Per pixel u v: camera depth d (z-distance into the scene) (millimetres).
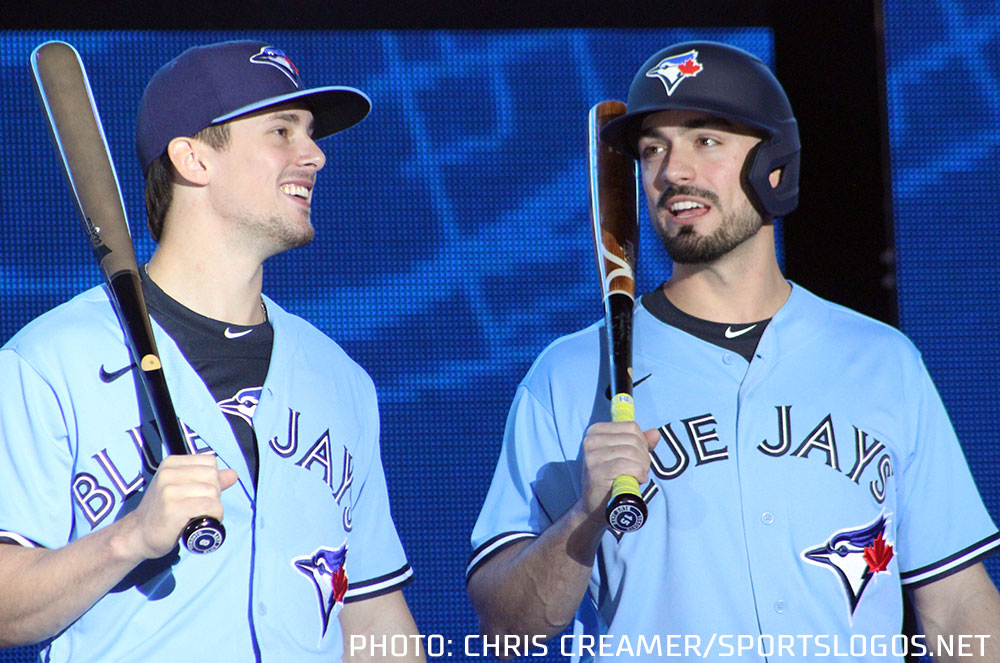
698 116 9031
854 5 13422
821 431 8953
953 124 13609
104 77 13078
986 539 9305
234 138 8555
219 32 13305
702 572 8633
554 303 13422
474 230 13438
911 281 13500
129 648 7816
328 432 8781
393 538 9383
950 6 13680
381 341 13266
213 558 8047
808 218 13516
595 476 8031
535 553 8578
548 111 13602
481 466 13195
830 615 8641
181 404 8227
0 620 7516
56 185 13039
